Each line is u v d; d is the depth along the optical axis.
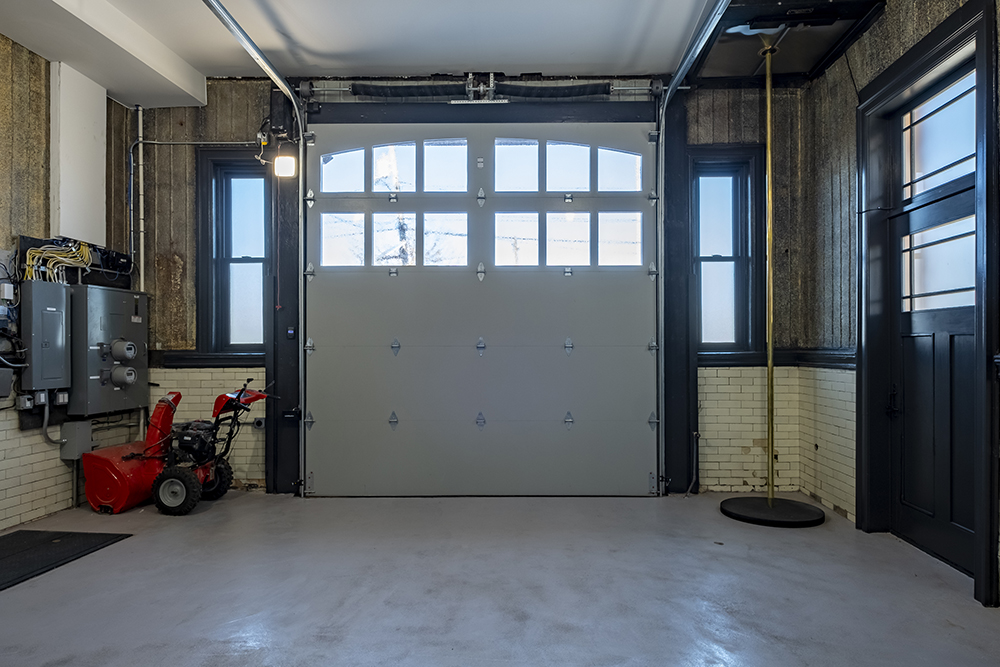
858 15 3.67
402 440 4.68
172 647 2.34
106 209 4.65
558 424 4.69
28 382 3.84
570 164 4.76
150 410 4.87
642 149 4.75
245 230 4.98
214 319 4.93
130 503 4.23
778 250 4.77
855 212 3.94
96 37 3.80
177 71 4.50
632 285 4.71
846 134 4.10
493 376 4.69
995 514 2.70
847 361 4.00
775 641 2.39
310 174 4.76
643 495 4.68
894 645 2.36
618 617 2.59
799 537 3.65
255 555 3.34
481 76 4.82
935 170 3.36
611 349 4.71
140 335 4.72
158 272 4.91
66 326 4.11
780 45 4.08
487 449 4.68
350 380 4.70
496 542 3.57
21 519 3.90
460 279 4.70
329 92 4.84
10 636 2.43
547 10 3.86
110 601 2.75
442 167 4.76
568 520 4.02
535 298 4.71
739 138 4.80
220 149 4.89
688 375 4.73
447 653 2.30
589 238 4.73
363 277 4.71
